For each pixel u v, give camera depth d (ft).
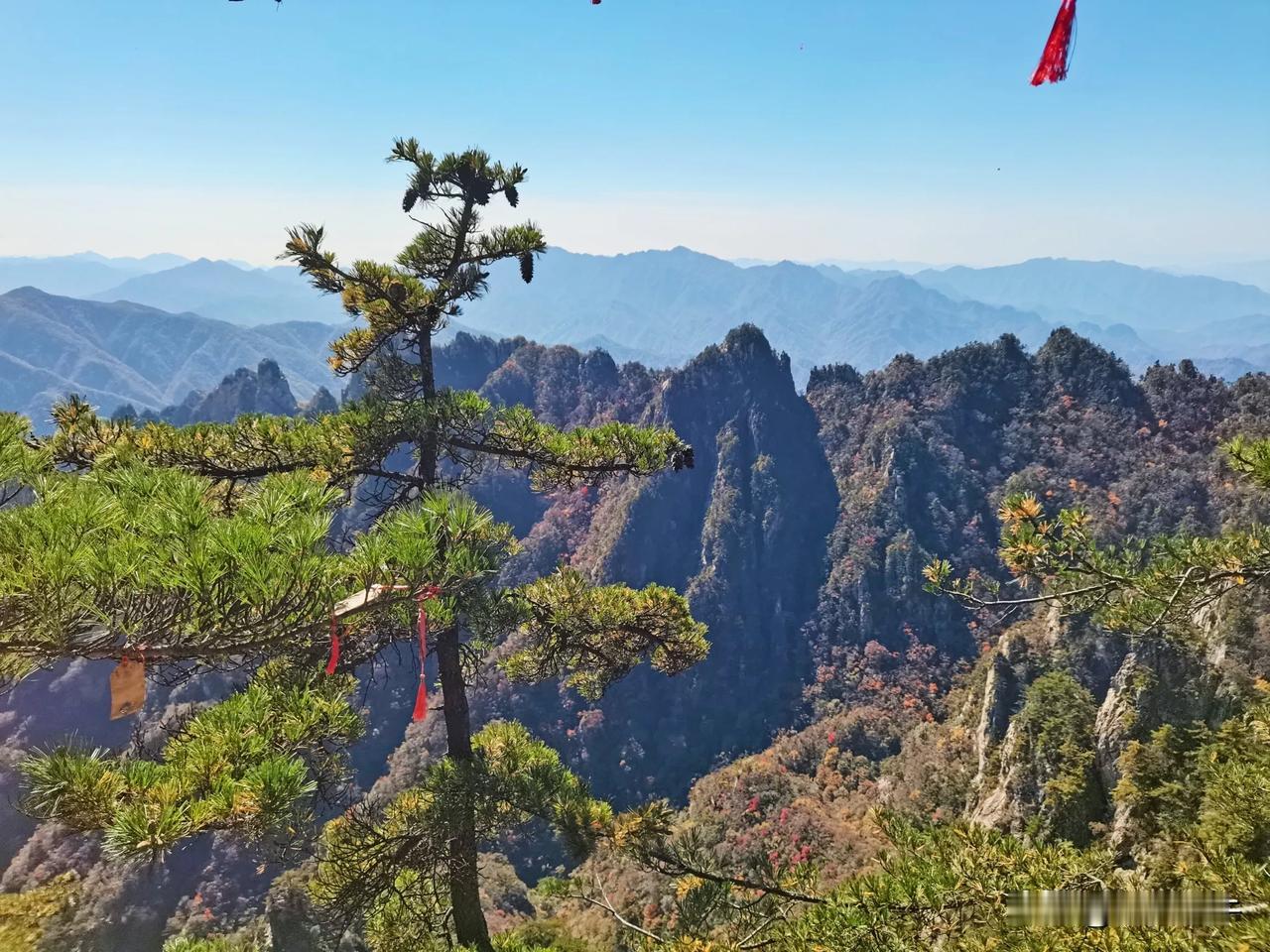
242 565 12.31
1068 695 103.09
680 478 370.53
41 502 13.12
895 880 16.34
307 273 29.94
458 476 31.45
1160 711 82.69
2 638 11.72
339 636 24.53
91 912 140.87
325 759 25.90
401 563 15.26
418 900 30.17
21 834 157.48
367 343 32.30
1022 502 20.71
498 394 482.28
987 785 119.65
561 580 31.65
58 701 227.40
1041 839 16.43
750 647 315.58
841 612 309.01
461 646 29.66
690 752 281.54
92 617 11.98
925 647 281.33
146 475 15.71
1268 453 16.56
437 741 216.74
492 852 169.17
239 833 18.35
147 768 16.98
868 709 237.04
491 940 30.50
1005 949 14.24
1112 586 18.83
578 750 270.46
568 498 384.27
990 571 291.38
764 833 141.28
